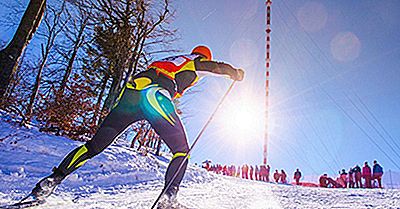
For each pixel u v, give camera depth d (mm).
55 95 8031
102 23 13047
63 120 7523
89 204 2824
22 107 7168
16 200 2688
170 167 2566
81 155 2531
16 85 7973
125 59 11844
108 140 2566
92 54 12953
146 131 9773
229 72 2891
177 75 2725
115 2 12188
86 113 8344
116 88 11141
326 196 5773
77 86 8562
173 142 2607
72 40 13508
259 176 20328
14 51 7004
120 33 12250
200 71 2834
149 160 7418
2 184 3486
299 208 3943
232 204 3828
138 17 12164
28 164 4508
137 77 2635
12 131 5605
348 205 4449
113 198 3410
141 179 6113
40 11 7516
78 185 4395
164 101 2607
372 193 6676
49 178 2449
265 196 5336
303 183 18172
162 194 2492
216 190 5910
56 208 2455
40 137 5754
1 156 4547
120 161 6297
